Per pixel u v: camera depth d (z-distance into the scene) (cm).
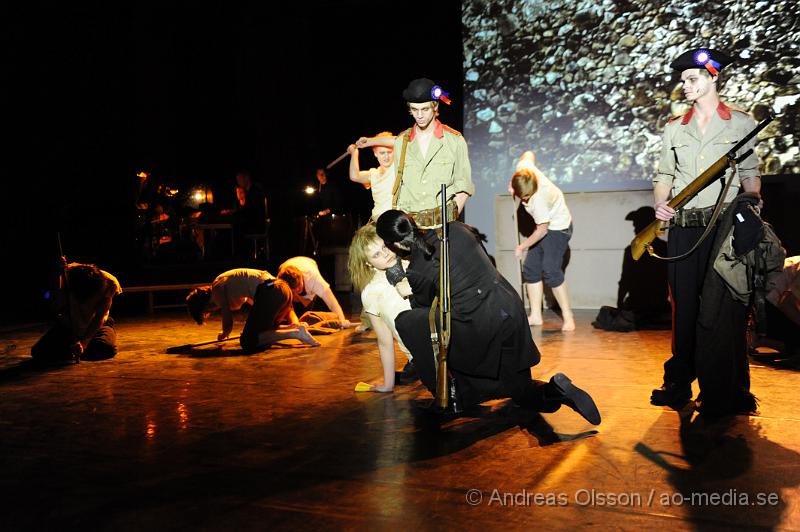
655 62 773
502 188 836
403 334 393
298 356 609
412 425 404
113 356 630
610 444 362
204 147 1390
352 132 1583
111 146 1180
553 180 820
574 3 795
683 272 421
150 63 1293
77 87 1149
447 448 364
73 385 526
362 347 640
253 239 1250
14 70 1108
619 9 780
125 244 1152
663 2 762
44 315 927
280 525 279
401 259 397
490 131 836
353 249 409
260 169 1417
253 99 1408
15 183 1116
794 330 548
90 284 608
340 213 1309
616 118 793
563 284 697
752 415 407
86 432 409
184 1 1322
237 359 605
